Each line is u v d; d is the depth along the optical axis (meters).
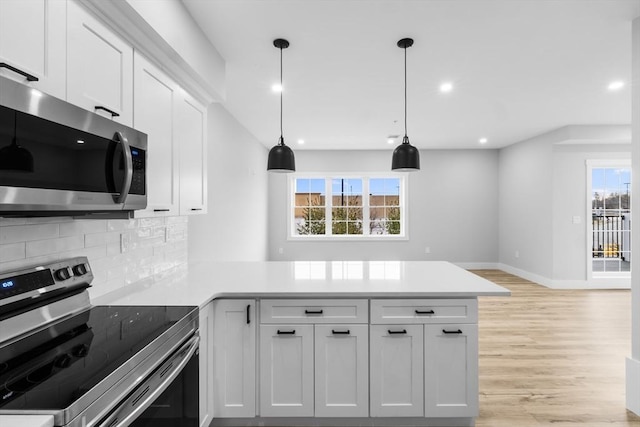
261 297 1.94
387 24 2.25
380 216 7.05
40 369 0.97
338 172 6.96
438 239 7.00
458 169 6.97
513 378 2.66
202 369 1.78
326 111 4.23
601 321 3.96
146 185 1.58
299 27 2.27
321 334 1.95
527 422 2.13
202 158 2.52
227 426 2.05
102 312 1.51
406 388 1.96
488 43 2.51
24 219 1.34
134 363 1.05
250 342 1.95
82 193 1.20
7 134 0.92
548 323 3.89
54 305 1.39
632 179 2.20
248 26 2.25
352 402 1.96
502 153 6.83
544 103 3.98
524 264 6.17
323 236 6.96
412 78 3.19
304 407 1.96
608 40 2.47
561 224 5.45
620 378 2.66
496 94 3.66
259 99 3.76
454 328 1.95
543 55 2.71
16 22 1.00
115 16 1.45
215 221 3.79
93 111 1.35
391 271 2.50
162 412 1.24
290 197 6.98
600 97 3.77
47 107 1.05
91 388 0.86
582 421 2.13
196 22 2.18
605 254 5.58
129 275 2.06
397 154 2.48
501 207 6.87
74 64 1.24
